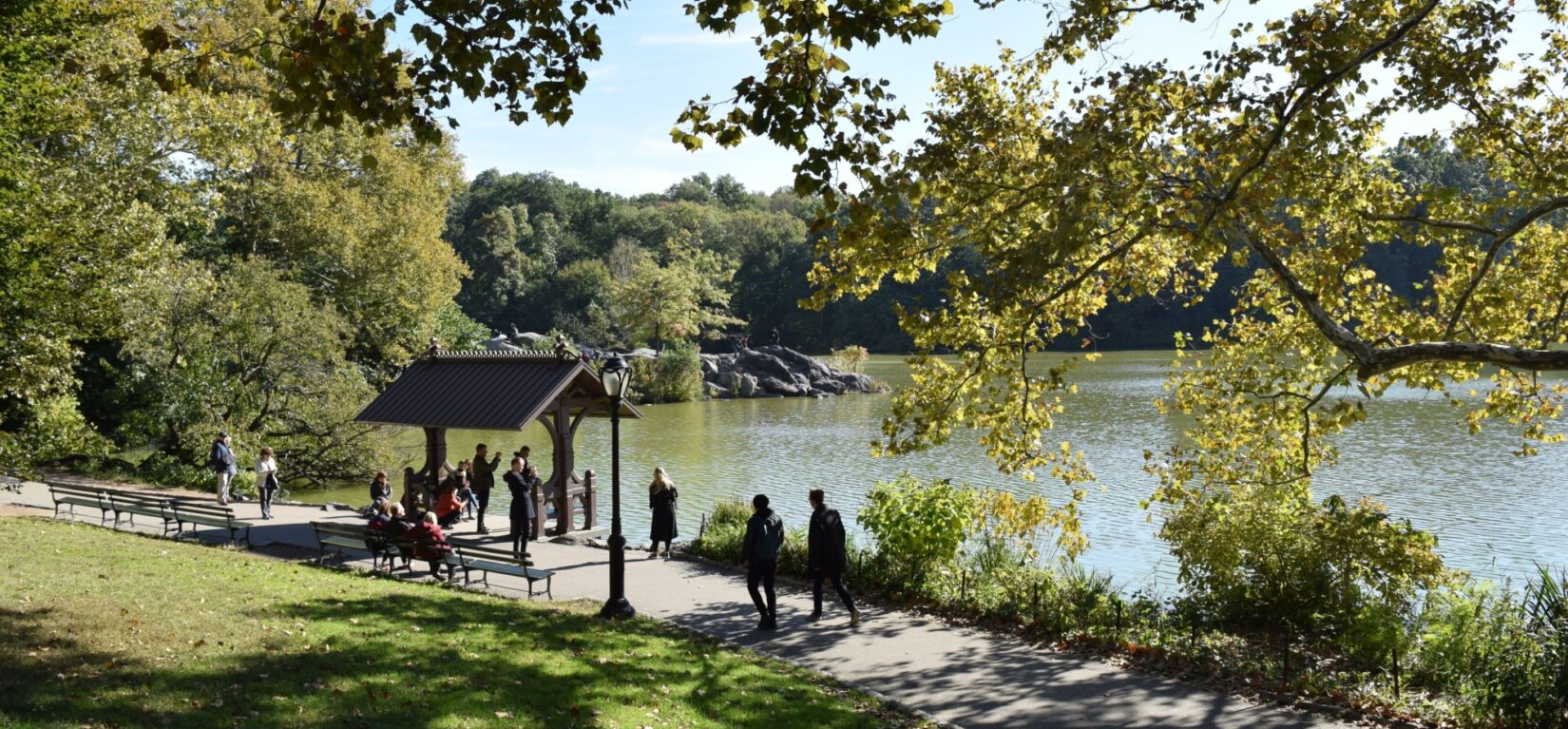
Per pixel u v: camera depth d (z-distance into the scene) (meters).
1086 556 20.02
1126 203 11.90
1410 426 38.94
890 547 15.59
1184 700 10.46
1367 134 13.29
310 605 12.38
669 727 8.88
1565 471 28.61
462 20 9.02
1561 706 9.12
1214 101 11.72
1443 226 13.52
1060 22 12.63
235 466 24.11
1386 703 10.12
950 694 10.71
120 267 20.98
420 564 17.19
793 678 10.99
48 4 17.41
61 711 7.57
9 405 25.05
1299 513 13.65
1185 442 36.97
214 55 9.06
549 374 19.81
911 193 10.26
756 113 8.85
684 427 49.09
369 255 44.19
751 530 13.27
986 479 30.08
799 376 73.06
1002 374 13.98
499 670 10.09
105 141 25.69
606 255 130.88
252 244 43.84
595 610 14.02
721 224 141.88
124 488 25.97
